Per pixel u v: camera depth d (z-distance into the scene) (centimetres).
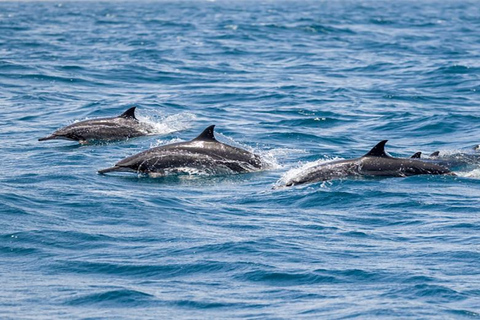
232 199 5706
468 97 10950
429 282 3956
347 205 5512
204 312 3628
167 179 6359
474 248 4506
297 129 8544
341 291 3875
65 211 5206
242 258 4338
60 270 4156
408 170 6278
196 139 6825
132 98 10525
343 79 12781
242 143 7762
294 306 3691
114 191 5841
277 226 4994
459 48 17975
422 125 8775
